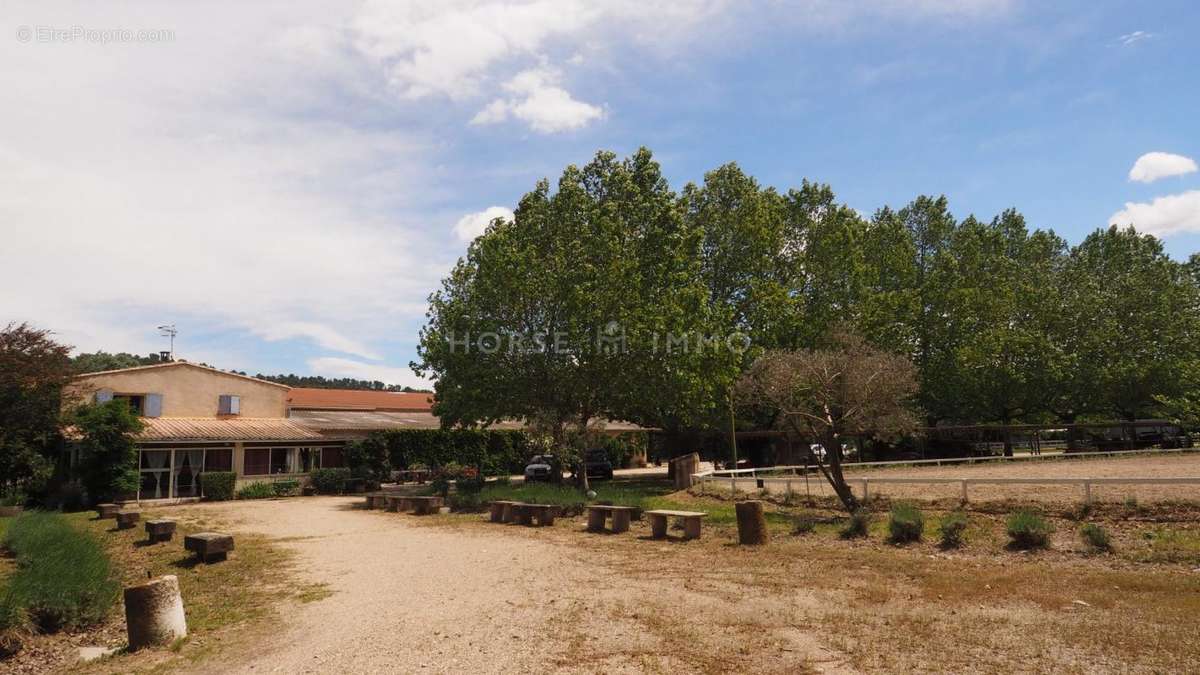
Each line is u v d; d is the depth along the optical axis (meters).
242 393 35.12
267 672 6.28
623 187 28.53
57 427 24.83
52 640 7.54
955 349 37.44
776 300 32.84
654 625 7.48
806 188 37.97
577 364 26.05
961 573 10.09
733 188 36.38
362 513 21.44
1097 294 40.59
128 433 26.28
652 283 27.17
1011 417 42.06
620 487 28.44
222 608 8.89
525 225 26.77
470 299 26.73
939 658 6.27
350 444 33.62
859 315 34.47
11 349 23.41
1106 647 6.49
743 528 13.30
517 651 6.66
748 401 19.64
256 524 18.83
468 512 20.77
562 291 25.08
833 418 17.58
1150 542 11.61
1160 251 46.16
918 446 36.59
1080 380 38.09
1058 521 13.78
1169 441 37.00
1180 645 6.47
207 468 29.67
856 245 37.16
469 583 10.11
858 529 13.88
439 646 6.90
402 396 49.62
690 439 37.44
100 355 66.25
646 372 26.02
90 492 25.27
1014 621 7.45
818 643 6.76
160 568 11.98
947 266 39.94
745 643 6.79
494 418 27.17
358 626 7.80
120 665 6.61
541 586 9.75
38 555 9.91
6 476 24.08
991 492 17.59
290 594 9.68
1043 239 46.38
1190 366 35.03
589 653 6.54
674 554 12.36
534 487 22.28
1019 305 41.09
